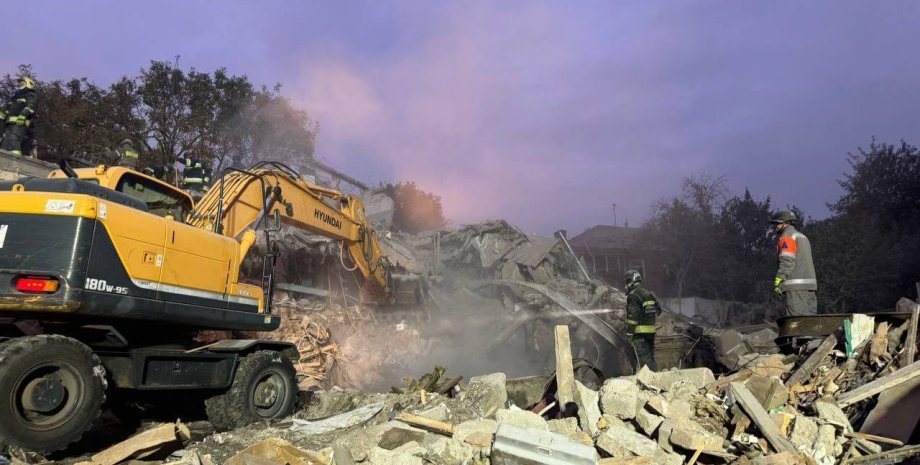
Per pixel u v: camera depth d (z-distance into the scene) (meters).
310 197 10.54
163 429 4.93
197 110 20.31
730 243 34.03
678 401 4.85
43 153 18.25
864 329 5.68
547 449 3.92
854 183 28.92
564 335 5.88
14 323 5.07
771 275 33.09
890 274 24.41
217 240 6.44
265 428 6.04
